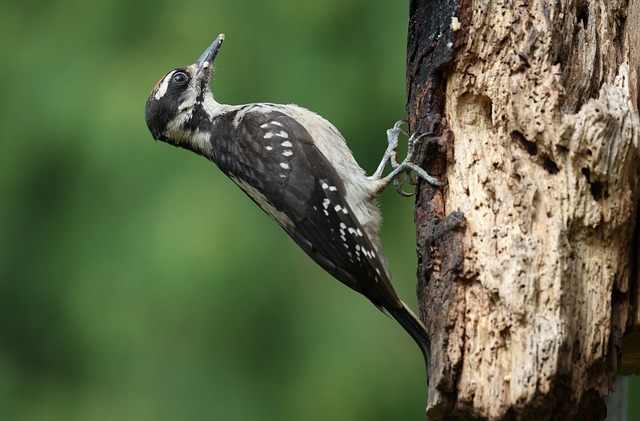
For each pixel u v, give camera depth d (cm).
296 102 1439
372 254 897
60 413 1423
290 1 1473
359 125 1434
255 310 1354
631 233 746
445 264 764
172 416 1358
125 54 1455
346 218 902
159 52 1451
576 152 732
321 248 917
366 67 1450
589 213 733
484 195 773
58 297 1444
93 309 1359
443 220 775
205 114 982
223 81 1451
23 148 1423
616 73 773
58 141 1409
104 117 1382
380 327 1382
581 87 763
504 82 773
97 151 1376
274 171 923
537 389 704
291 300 1380
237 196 1355
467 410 737
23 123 1431
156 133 1005
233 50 1464
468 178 790
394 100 1432
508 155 771
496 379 725
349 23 1466
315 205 912
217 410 1360
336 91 1434
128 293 1334
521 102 762
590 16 776
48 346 1486
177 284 1309
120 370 1373
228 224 1330
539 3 772
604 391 736
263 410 1356
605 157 726
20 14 1520
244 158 939
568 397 721
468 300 751
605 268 738
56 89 1434
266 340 1369
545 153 752
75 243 1388
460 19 802
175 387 1362
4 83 1464
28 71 1462
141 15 1486
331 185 909
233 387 1361
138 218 1348
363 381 1355
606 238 739
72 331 1413
